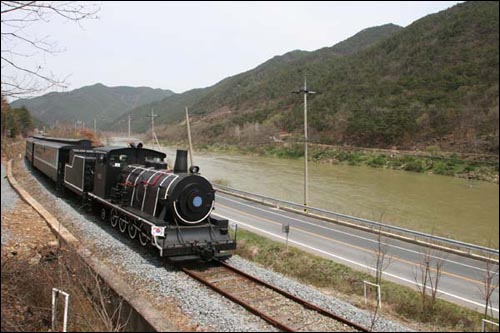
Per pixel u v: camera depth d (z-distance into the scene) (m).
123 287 8.12
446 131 57.00
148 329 6.73
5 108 47.47
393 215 28.39
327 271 15.30
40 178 29.33
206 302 9.46
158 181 13.27
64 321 6.79
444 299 13.82
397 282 15.09
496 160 45.25
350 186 39.22
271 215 26.39
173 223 12.73
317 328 8.82
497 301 13.88
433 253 19.33
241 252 16.64
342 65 108.81
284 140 69.25
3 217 15.02
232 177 43.75
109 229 15.71
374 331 9.16
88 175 18.42
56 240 12.51
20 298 7.71
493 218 27.98
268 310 9.43
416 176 45.09
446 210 30.28
